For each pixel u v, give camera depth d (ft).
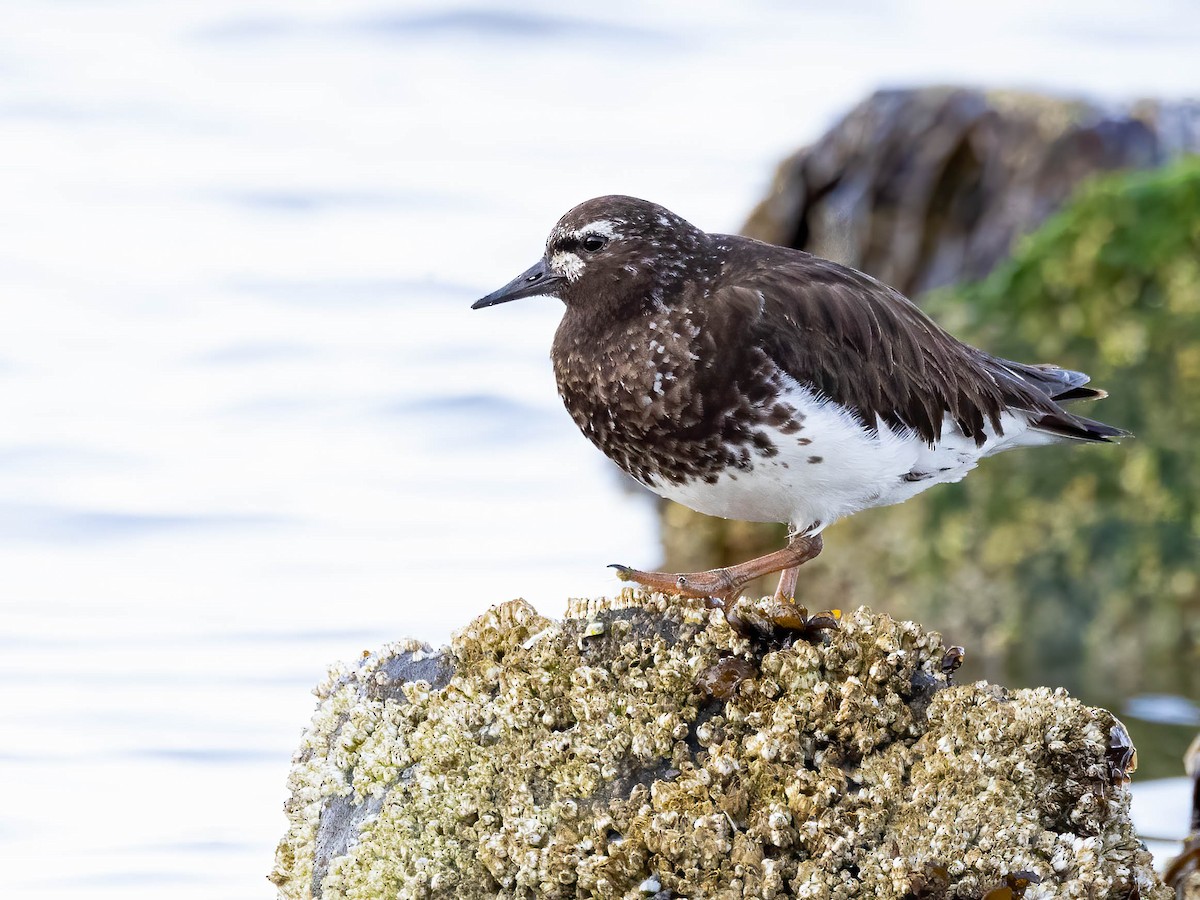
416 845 22.13
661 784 21.35
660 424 27.73
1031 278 49.08
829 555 46.19
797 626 22.68
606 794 21.79
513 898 21.65
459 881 21.95
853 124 59.26
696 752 21.99
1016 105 57.62
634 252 28.12
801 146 61.21
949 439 29.94
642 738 21.95
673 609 23.26
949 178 57.77
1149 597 42.88
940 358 29.63
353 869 22.20
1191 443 44.60
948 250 57.36
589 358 28.43
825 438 27.35
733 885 20.65
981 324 48.83
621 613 23.34
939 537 45.06
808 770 21.58
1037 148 56.65
